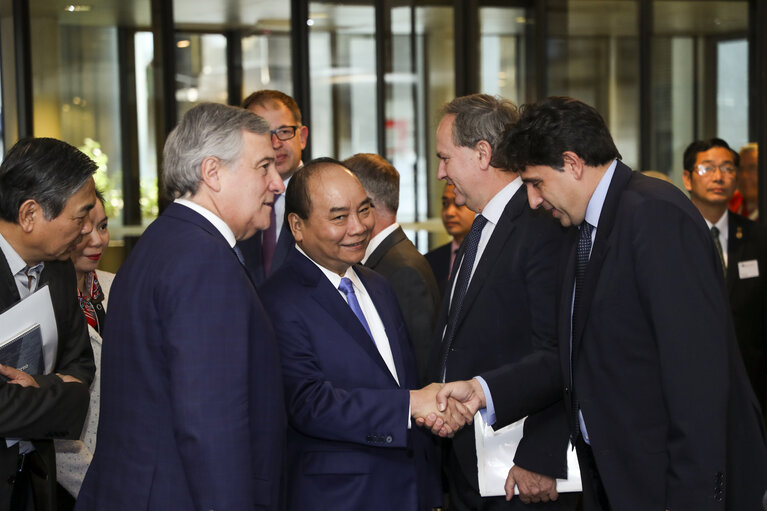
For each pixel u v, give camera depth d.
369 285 2.71
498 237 2.62
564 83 6.70
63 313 2.40
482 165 2.64
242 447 1.91
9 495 2.22
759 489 2.11
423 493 2.56
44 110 5.92
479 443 2.63
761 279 4.25
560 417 2.60
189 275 1.95
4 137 5.77
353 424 2.36
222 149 2.08
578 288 2.31
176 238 2.02
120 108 6.14
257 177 2.12
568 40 6.68
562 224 2.35
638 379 2.13
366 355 2.47
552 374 2.52
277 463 2.12
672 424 2.01
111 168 6.17
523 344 2.61
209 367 1.91
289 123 3.80
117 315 2.06
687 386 1.98
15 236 2.21
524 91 6.73
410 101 6.52
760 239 4.29
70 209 2.21
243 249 3.73
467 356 2.63
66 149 2.23
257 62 6.46
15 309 2.16
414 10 6.47
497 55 6.66
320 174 2.45
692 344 1.99
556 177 2.22
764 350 4.25
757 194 6.55
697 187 4.36
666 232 2.04
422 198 6.59
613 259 2.12
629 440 2.13
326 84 6.45
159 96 6.20
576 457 2.57
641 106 6.80
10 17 5.71
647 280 2.04
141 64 6.16
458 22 6.52
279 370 2.16
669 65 6.86
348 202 2.43
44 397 2.18
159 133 6.23
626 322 2.12
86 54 6.02
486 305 2.60
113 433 2.04
